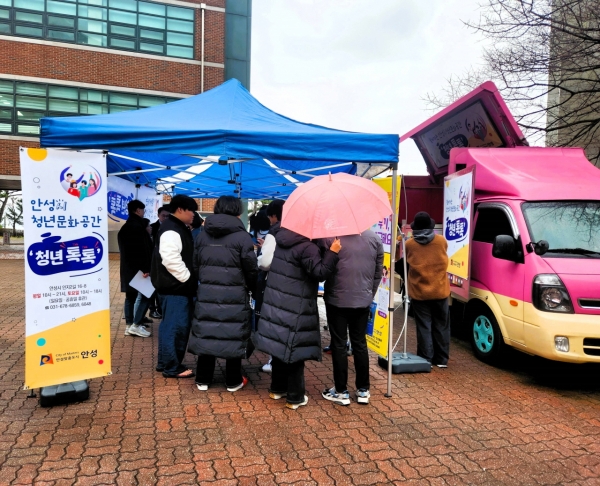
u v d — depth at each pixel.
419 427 3.77
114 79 19.95
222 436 3.47
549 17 9.07
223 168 7.01
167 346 4.63
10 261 17.33
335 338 4.12
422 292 5.26
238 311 4.10
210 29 21.19
